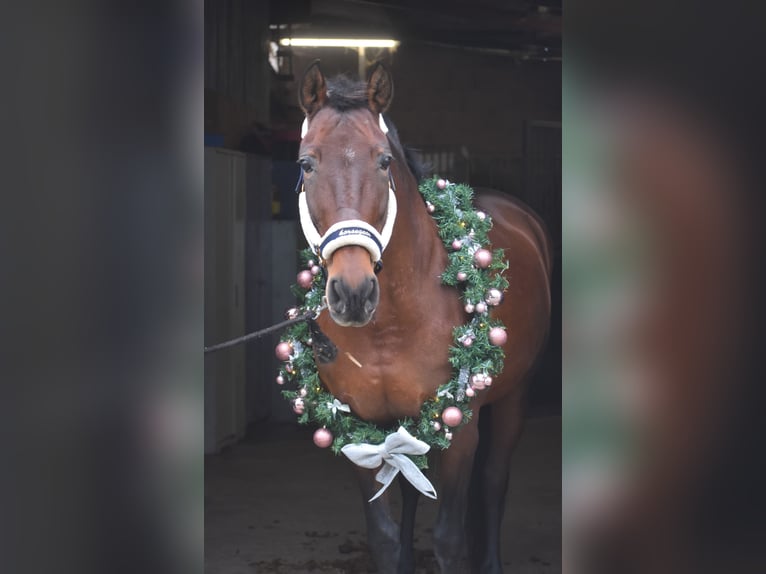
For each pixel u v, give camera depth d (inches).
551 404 352.5
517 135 596.1
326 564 191.6
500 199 202.4
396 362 139.1
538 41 508.4
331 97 131.9
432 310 140.2
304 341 147.3
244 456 282.4
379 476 143.0
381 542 142.1
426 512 228.2
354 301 121.6
